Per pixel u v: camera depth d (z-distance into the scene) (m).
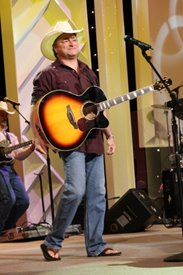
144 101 10.05
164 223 8.37
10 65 8.87
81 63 5.36
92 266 4.50
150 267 4.20
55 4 9.34
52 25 9.34
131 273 3.99
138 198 7.76
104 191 5.16
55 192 9.26
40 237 7.99
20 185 7.73
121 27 10.10
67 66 5.18
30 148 7.21
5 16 8.87
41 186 8.77
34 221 9.00
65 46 5.15
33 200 9.01
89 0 10.09
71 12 9.65
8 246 7.25
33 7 9.16
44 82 5.10
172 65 9.92
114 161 9.86
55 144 4.88
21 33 9.01
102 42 9.94
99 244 5.18
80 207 8.41
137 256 4.98
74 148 4.91
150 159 10.10
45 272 4.40
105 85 9.92
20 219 8.96
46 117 4.89
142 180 10.13
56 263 4.91
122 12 10.11
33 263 5.06
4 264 5.22
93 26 10.07
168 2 10.01
